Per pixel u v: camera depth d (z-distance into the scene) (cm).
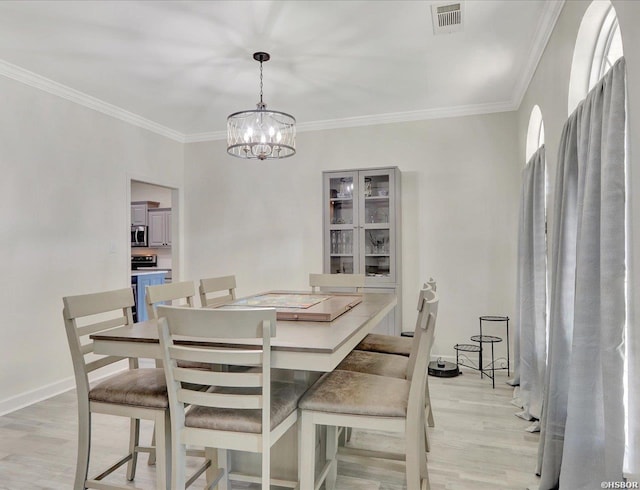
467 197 412
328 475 201
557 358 202
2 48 288
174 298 250
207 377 152
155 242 682
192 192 510
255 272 484
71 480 211
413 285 425
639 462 131
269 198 480
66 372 356
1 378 306
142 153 447
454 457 232
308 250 466
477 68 325
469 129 412
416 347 186
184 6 239
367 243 414
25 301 325
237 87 359
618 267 147
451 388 347
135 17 250
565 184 205
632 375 135
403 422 160
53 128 349
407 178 430
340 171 420
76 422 287
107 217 402
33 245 332
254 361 147
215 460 196
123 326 202
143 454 244
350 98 388
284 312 205
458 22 259
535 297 286
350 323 194
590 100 175
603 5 187
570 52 219
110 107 402
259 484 210
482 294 407
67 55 299
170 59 306
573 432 170
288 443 193
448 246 417
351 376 194
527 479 210
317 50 293
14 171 318
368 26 262
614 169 147
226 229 496
